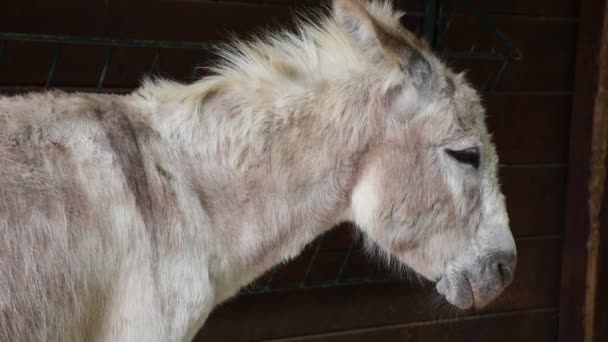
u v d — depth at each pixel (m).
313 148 2.38
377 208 2.41
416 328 3.26
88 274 2.21
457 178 2.40
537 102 3.25
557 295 3.41
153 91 2.35
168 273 2.26
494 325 3.35
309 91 2.38
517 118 3.23
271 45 2.55
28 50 2.72
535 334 3.40
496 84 3.05
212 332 3.03
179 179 2.30
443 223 2.42
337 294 3.14
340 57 2.41
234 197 2.35
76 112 2.25
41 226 2.18
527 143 3.26
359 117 2.38
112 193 2.23
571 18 3.24
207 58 2.87
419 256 2.45
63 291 2.19
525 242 3.33
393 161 2.39
